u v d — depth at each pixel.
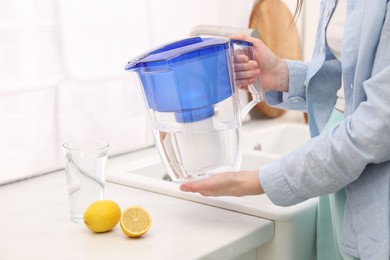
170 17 1.92
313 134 1.47
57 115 1.69
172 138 1.24
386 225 1.17
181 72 1.19
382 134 1.11
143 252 1.15
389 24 1.13
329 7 1.35
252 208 1.35
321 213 1.43
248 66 1.39
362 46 1.17
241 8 2.18
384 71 1.10
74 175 1.33
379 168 1.19
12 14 1.54
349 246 1.25
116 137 1.86
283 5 2.34
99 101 1.79
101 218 1.23
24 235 1.24
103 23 1.75
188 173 1.26
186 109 1.21
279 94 1.59
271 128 2.23
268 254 1.35
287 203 1.23
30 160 1.64
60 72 1.67
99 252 1.15
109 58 1.78
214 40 1.25
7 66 1.55
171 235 1.23
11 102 1.58
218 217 1.34
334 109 1.38
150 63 1.19
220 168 1.27
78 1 1.68
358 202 1.21
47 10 1.61
